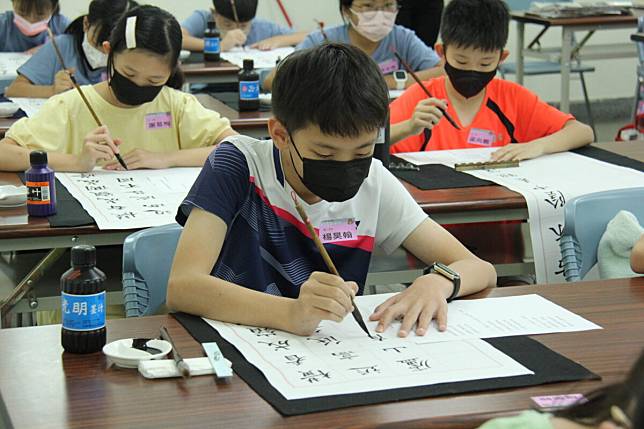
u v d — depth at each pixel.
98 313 1.42
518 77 6.07
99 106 2.84
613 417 0.74
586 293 1.73
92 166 2.69
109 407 1.24
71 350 1.42
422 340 1.47
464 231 2.91
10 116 3.53
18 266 2.55
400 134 2.98
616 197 2.28
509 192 2.54
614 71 7.52
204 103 3.86
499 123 3.17
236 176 1.76
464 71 3.07
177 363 1.34
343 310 1.47
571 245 2.23
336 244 1.83
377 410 1.23
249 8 5.48
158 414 1.22
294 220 1.80
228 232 1.76
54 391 1.29
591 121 6.71
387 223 1.88
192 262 1.64
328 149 1.56
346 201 1.82
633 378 0.73
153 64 2.69
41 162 2.28
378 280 2.53
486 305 1.65
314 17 6.86
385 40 4.29
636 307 1.65
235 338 1.47
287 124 1.59
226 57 4.99
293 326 1.49
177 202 2.44
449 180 2.66
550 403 1.24
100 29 3.85
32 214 2.28
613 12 5.93
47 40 4.67
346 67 1.54
